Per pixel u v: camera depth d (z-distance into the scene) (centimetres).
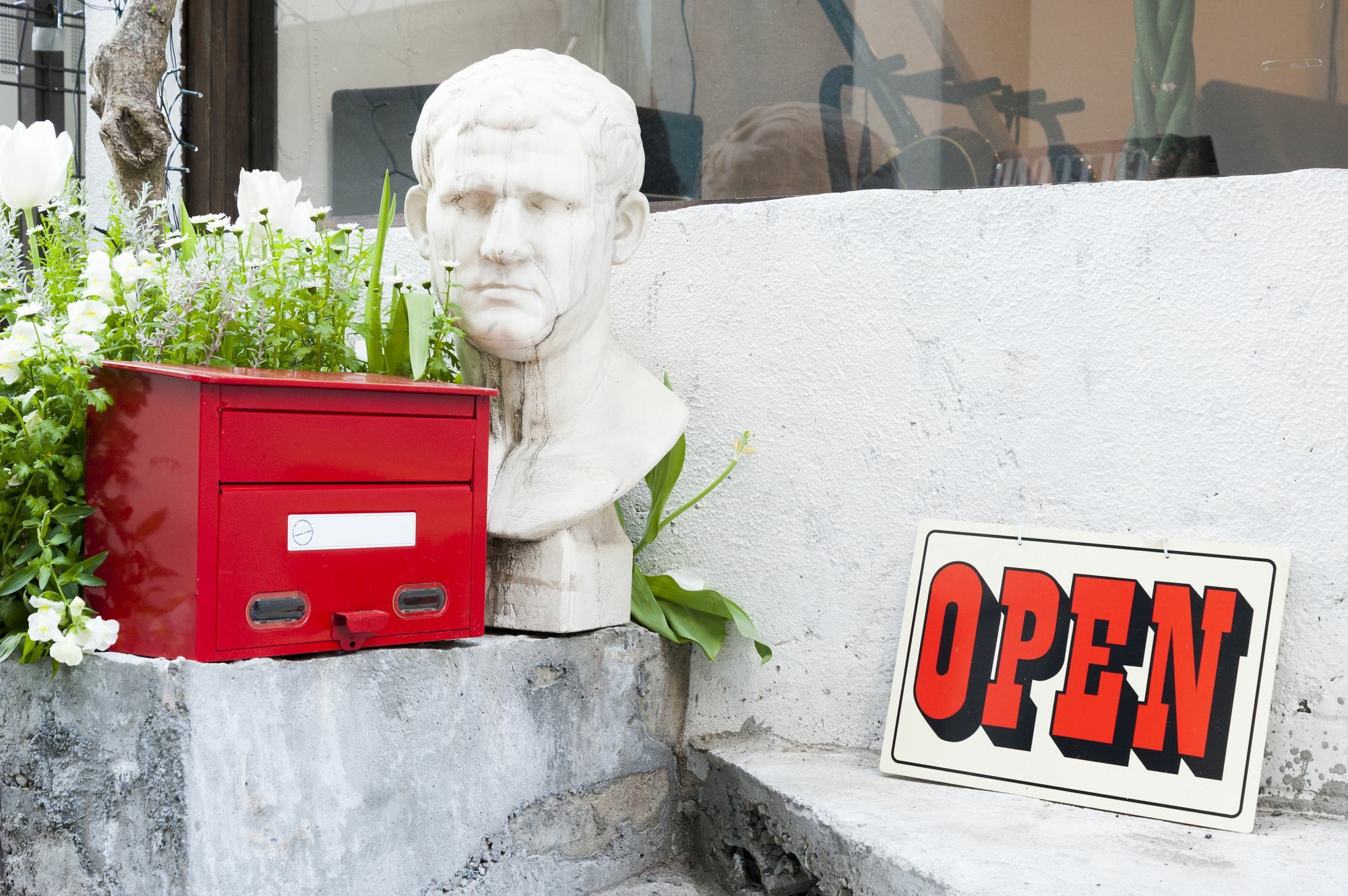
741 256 185
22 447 131
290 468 128
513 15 268
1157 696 145
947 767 155
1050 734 150
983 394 166
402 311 160
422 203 168
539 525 156
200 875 119
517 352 158
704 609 175
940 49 224
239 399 123
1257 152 198
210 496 121
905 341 172
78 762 129
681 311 191
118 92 188
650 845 173
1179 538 152
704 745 176
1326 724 143
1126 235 157
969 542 162
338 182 289
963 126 224
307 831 128
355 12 284
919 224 171
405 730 137
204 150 277
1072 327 160
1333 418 144
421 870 139
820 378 178
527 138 149
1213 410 151
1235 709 140
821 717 176
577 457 163
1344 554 143
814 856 143
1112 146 208
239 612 124
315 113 288
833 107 236
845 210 176
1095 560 153
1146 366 155
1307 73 193
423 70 279
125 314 146
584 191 153
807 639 178
